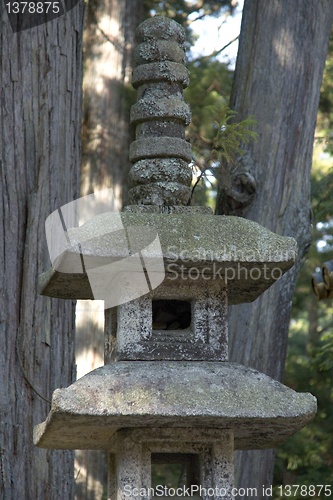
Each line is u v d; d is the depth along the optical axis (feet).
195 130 26.96
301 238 19.80
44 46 16.49
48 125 16.35
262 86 19.97
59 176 16.37
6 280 15.51
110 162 26.94
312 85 20.25
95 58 27.68
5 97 16.03
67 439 9.96
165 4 29.17
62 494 15.46
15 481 14.96
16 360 15.38
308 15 20.35
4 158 15.85
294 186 19.76
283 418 8.77
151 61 10.32
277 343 19.76
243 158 19.49
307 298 35.53
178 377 8.90
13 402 15.23
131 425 9.04
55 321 15.84
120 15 27.78
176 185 9.89
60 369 15.81
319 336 36.50
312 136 20.26
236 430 9.70
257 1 20.59
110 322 9.92
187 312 10.11
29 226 15.81
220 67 27.96
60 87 16.65
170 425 9.11
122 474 9.20
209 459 9.44
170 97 10.21
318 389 31.30
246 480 19.81
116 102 27.32
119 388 8.65
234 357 19.38
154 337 9.46
